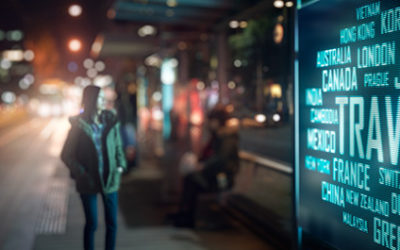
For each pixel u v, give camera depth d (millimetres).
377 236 2980
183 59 12219
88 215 4207
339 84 3396
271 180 5609
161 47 8992
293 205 4098
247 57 6359
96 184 4145
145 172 10977
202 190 6223
